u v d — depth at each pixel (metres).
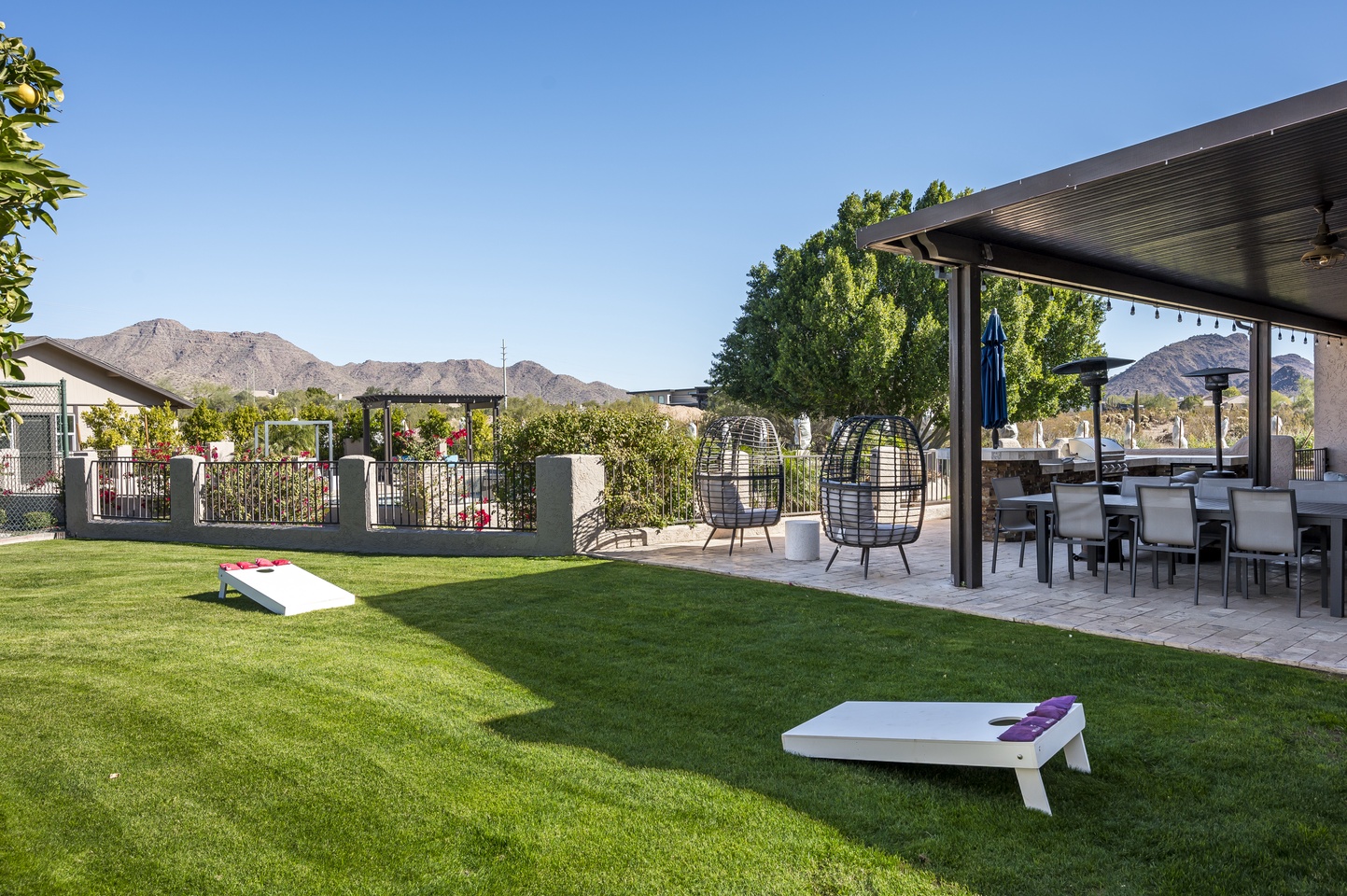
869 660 4.83
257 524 11.17
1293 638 5.17
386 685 4.39
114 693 4.26
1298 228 6.70
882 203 30.56
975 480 7.05
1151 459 13.52
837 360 28.34
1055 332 28.64
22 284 2.63
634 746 3.50
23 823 2.84
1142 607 6.24
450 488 10.44
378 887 2.38
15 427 18.64
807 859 2.50
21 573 8.38
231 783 3.14
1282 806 2.84
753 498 9.79
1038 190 5.41
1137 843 2.59
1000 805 2.87
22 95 2.44
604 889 2.34
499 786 3.08
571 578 7.79
